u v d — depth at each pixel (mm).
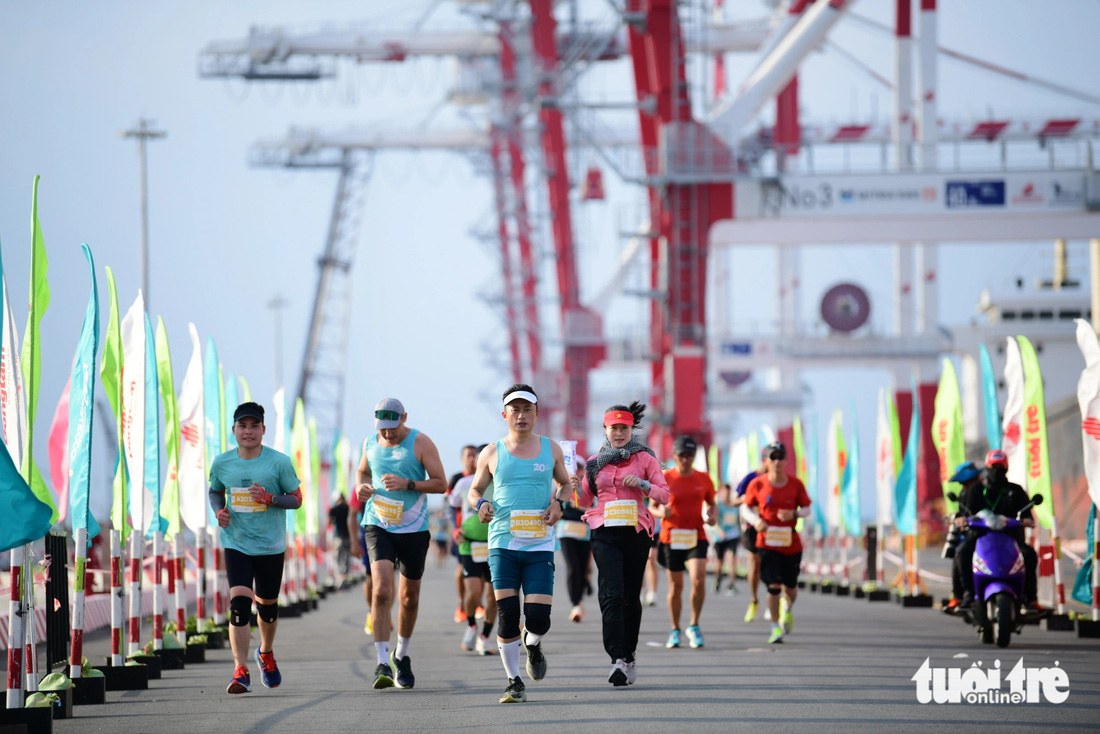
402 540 27797
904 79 159875
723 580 90438
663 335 141625
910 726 21438
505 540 25672
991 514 37562
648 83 140000
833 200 131250
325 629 50219
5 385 25688
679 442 37500
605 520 27969
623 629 27594
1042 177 128375
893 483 63125
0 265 24844
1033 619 44094
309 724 22547
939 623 47781
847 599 65375
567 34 176125
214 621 44219
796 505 38969
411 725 22156
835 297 196000
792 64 134375
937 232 134750
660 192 134750
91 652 38781
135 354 32688
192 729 22531
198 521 39938
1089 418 40781
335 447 87438
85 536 27781
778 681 28062
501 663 34562
